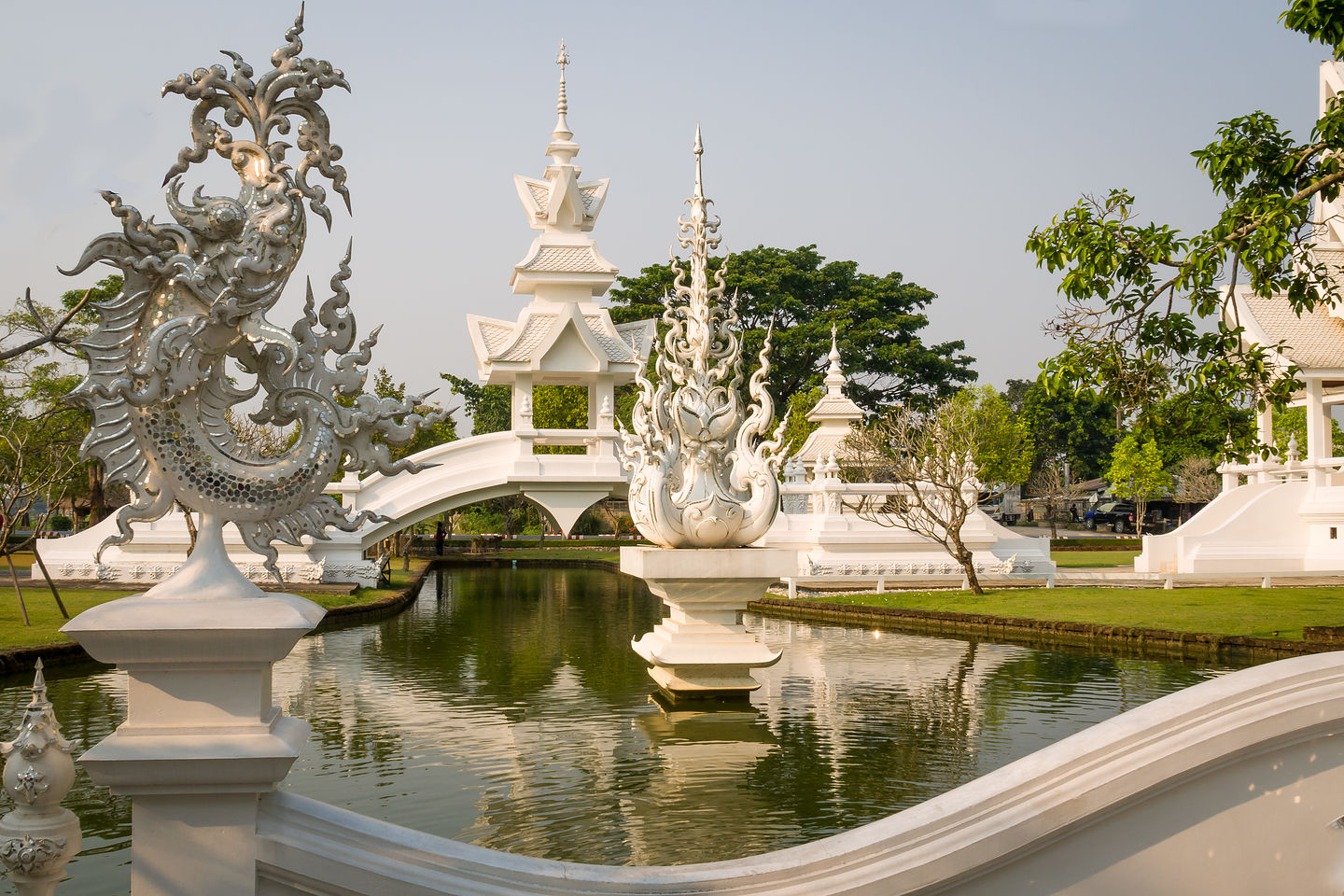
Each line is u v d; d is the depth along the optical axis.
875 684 13.80
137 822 2.53
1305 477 28.95
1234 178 12.12
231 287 2.78
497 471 24.86
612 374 25.77
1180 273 11.64
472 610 24.25
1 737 10.03
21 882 2.63
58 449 20.41
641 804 8.16
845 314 55.59
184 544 24.34
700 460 12.37
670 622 12.97
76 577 23.77
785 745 10.20
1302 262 12.35
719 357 12.56
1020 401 85.50
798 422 46.38
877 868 2.57
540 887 2.58
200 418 2.84
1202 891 2.62
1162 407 12.55
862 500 27.11
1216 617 18.03
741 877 2.58
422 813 7.93
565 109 27.91
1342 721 2.62
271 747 2.52
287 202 2.88
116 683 13.24
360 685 13.79
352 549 24.69
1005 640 18.42
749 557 12.09
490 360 25.12
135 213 2.78
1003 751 9.91
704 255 12.45
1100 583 26.52
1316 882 2.64
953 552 25.91
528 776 9.04
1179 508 63.06
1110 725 2.67
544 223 27.75
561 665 15.61
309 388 2.89
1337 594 21.64
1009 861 2.60
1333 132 11.52
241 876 2.53
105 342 2.81
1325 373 26.03
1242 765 2.63
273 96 2.89
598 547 54.12
